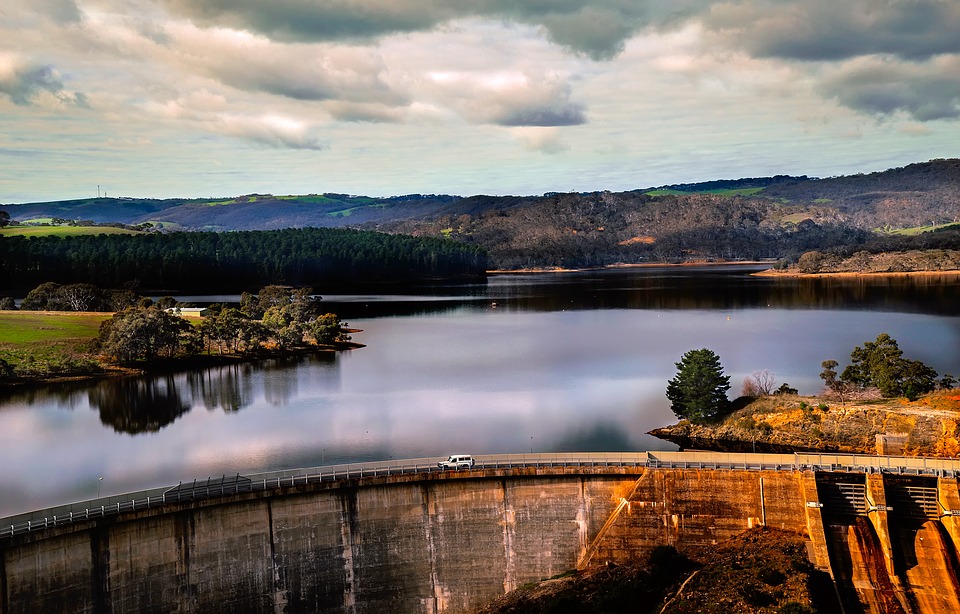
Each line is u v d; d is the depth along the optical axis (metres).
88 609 102.25
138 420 198.50
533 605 110.00
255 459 165.38
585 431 183.75
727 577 105.25
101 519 101.75
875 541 113.19
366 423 193.25
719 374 189.25
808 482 114.19
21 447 175.62
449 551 118.56
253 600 112.38
